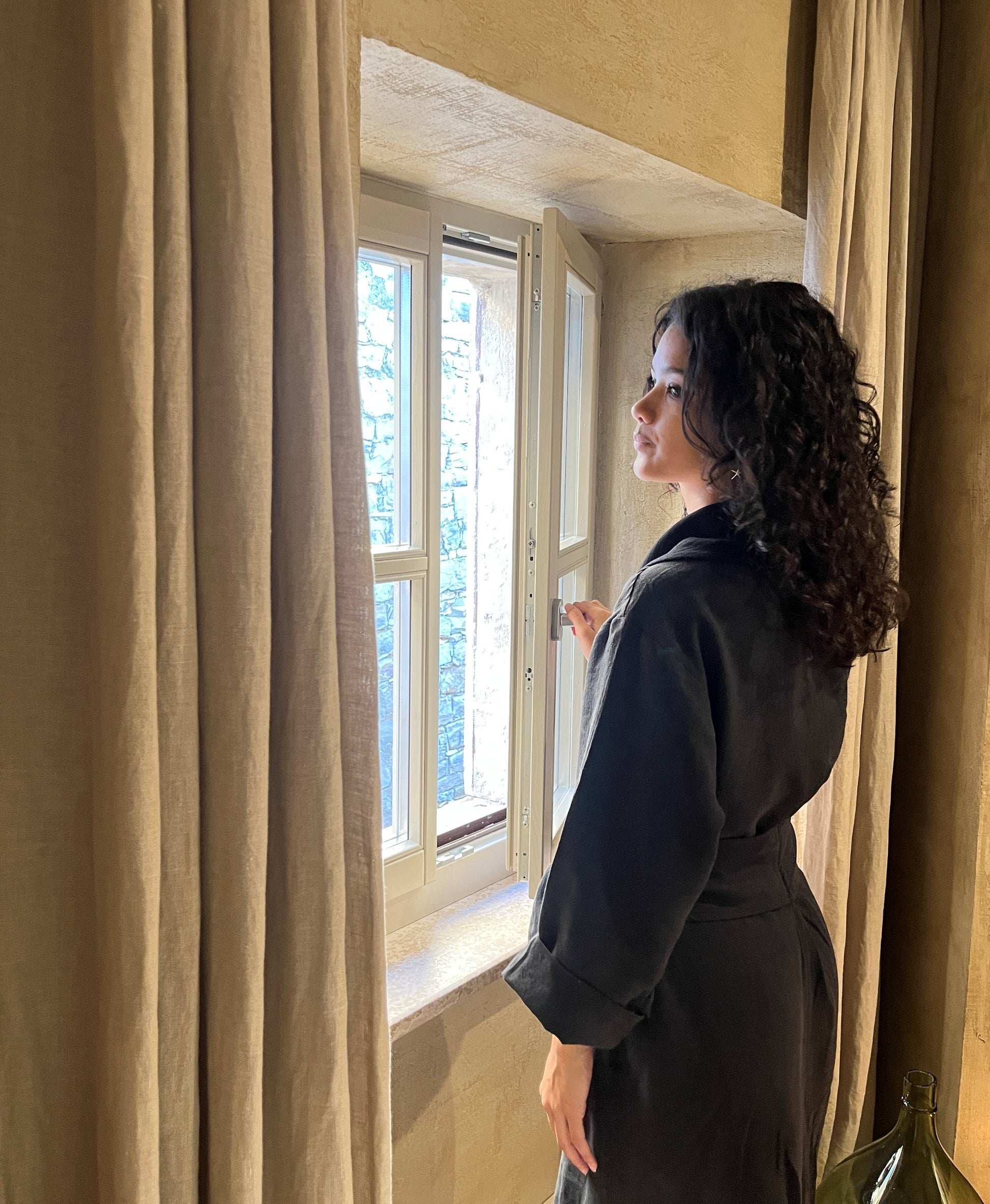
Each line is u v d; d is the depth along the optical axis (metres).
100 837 0.67
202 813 0.72
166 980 0.71
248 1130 0.75
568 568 1.79
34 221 0.65
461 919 1.70
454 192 1.55
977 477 1.84
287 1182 0.81
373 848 0.83
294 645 0.76
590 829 1.03
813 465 1.07
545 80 1.12
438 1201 1.46
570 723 2.04
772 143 1.55
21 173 0.65
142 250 0.62
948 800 1.92
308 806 0.77
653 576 1.08
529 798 1.67
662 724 1.02
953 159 1.84
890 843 2.03
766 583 1.10
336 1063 0.80
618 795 1.02
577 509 2.00
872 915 1.84
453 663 1.88
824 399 1.08
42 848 0.70
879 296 1.66
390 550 1.61
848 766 1.72
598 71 1.19
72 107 0.66
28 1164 0.72
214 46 0.66
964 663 1.88
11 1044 0.70
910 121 1.72
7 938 0.69
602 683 1.07
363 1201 0.88
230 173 0.67
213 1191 0.75
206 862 0.73
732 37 1.42
